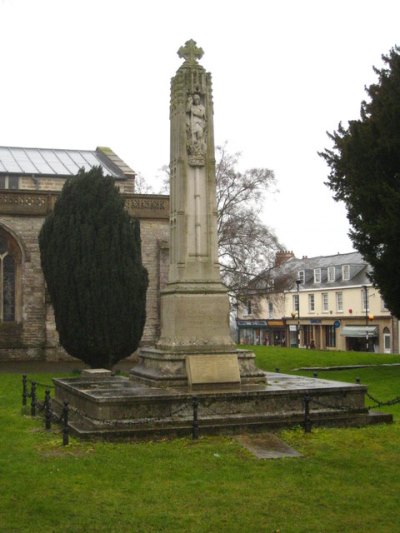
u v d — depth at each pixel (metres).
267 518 7.82
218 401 12.50
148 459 10.45
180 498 8.56
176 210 15.01
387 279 24.70
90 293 24.06
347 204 26.05
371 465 10.17
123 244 24.59
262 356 31.11
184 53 15.59
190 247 14.76
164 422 11.97
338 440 11.75
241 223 39.25
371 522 7.69
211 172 15.12
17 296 31.36
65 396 14.88
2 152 42.28
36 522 7.63
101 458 10.46
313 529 7.45
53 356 30.97
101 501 8.42
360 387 13.38
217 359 13.73
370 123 24.44
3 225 30.69
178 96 15.22
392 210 22.91
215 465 10.16
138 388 13.66
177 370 13.81
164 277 32.41
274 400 12.84
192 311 14.25
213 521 7.70
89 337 24.08
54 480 9.34
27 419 14.62
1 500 8.45
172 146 15.45
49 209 31.34
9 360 30.84
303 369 26.19
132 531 7.36
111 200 24.69
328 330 66.00
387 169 24.50
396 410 15.45
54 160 41.84
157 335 32.31
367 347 59.00
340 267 65.00
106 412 11.90
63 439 11.47
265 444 11.45
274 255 40.81
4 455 10.91
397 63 23.98
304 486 9.12
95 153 44.66
